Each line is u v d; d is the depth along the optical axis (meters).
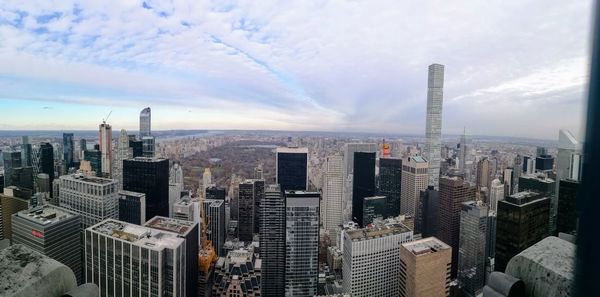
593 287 2.60
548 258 3.62
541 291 3.51
